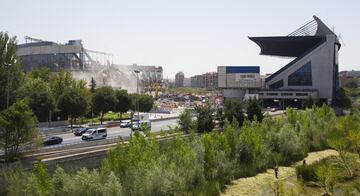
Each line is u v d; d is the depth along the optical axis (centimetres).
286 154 5434
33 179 2936
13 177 3023
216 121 7656
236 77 15412
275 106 14988
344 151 4500
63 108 7788
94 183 3164
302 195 3584
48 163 3556
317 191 3812
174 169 3862
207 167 4275
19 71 6600
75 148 4438
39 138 4019
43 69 11194
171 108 15612
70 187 3088
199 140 4728
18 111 3781
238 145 4891
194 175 3969
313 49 14800
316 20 15738
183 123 6688
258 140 5109
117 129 7856
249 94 14212
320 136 6359
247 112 7888
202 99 19425
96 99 8962
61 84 9175
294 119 7006
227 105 7675
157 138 5212
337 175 3506
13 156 3753
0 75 6244
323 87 14712
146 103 11450
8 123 3694
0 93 6238
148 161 3797
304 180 4181
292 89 15062
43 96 7381
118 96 9688
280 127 6412
